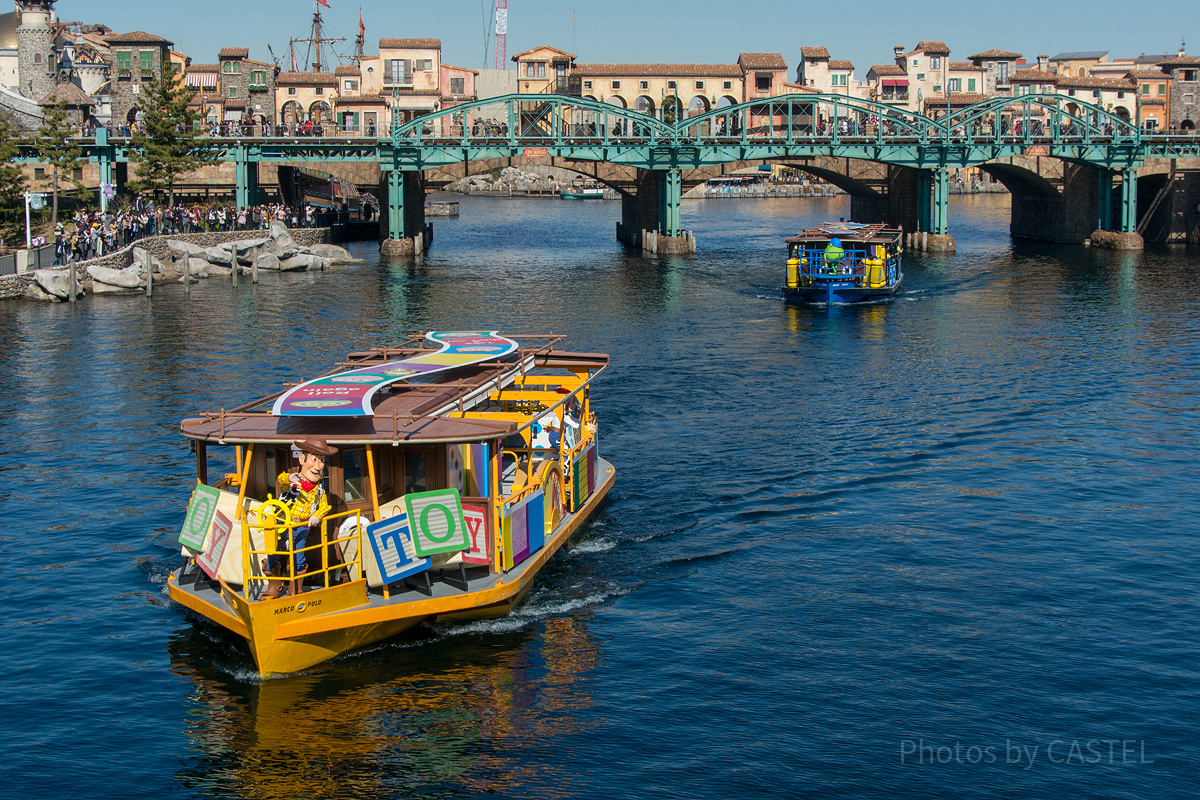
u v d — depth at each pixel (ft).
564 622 61.72
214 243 253.24
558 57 469.98
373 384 63.87
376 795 46.16
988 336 159.74
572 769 47.78
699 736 50.21
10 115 292.81
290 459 58.03
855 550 72.49
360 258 276.00
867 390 121.49
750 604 64.08
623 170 320.70
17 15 392.68
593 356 82.17
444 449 59.16
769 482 86.69
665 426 104.83
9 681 55.31
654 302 199.72
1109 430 103.09
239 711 52.49
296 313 181.88
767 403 115.03
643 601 64.54
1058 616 62.49
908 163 302.66
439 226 426.10
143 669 56.54
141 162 265.95
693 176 326.65
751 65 430.20
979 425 104.88
